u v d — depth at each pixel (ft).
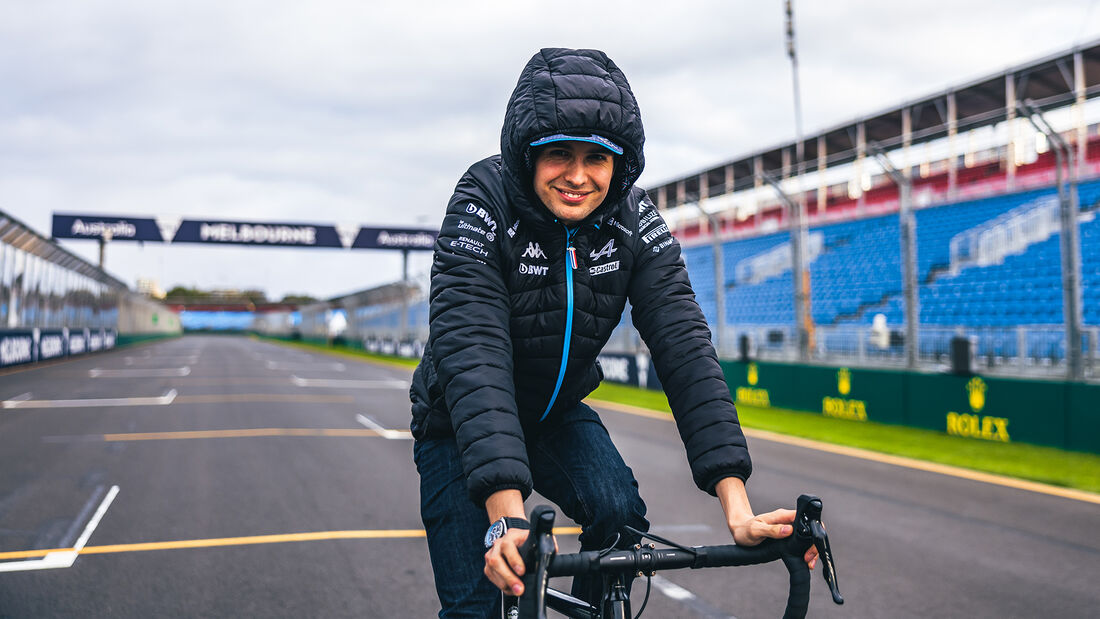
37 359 79.25
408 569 13.07
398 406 42.34
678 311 4.87
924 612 11.28
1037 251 45.75
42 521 16.16
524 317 4.77
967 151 62.34
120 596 11.61
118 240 124.98
